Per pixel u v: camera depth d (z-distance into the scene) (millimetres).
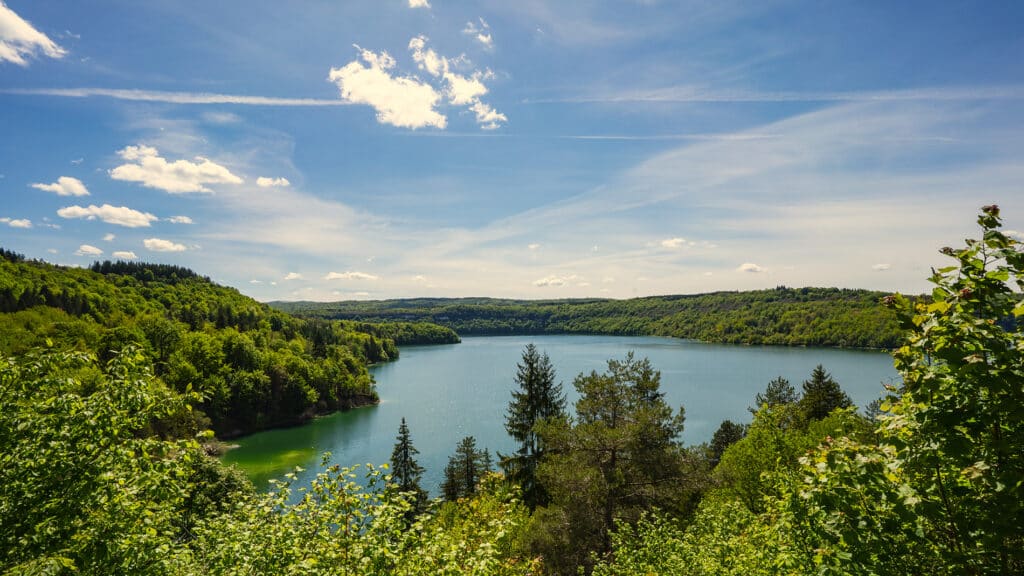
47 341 8492
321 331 151250
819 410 49625
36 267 133875
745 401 90562
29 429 7660
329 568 7863
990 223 4945
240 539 8805
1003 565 4758
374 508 8641
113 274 165125
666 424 24172
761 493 21391
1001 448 4488
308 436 74688
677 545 14305
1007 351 4531
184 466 8781
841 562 5684
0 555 7105
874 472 5309
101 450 7953
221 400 75375
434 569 8109
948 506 4973
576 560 20062
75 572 7070
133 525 7930
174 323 98250
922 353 5137
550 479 21484
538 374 35281
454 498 44312
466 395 106312
